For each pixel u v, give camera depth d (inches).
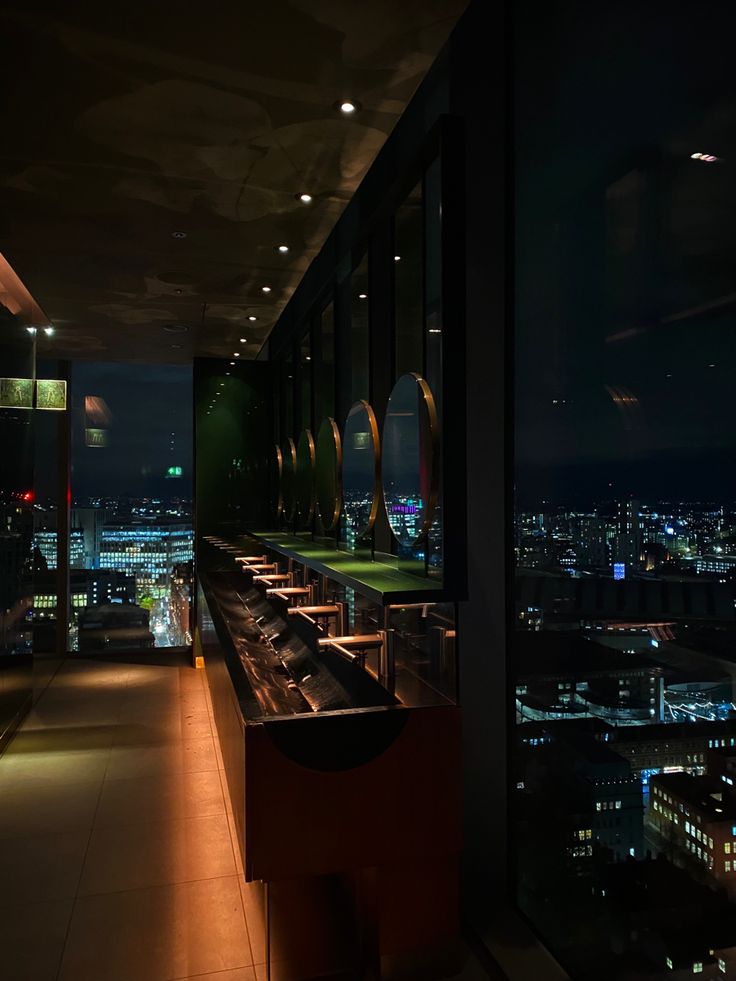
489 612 107.8
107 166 124.6
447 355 100.9
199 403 289.0
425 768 98.1
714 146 62.2
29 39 90.1
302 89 101.8
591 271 83.8
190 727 214.2
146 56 93.8
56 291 200.5
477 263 109.8
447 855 99.7
